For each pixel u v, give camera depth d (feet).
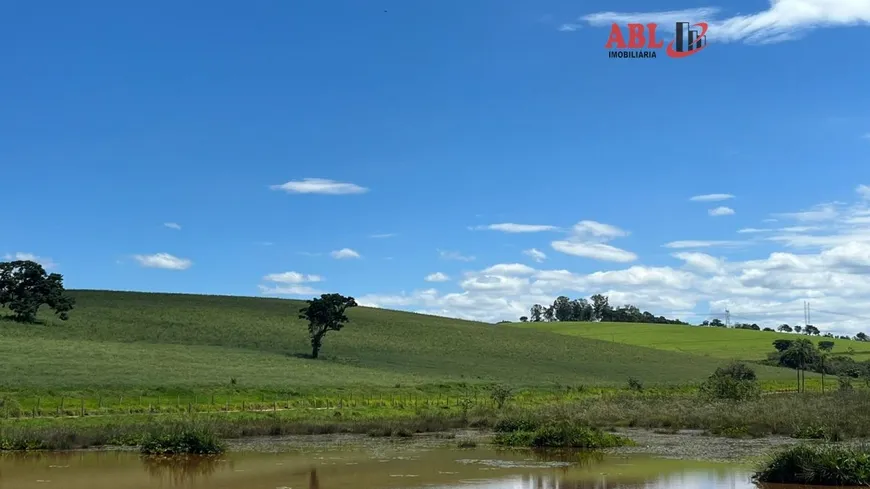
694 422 151.74
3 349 244.42
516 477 81.25
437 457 100.99
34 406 163.84
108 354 258.57
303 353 335.06
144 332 351.25
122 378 203.82
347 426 141.49
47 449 109.50
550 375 334.85
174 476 82.43
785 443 119.24
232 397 196.85
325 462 95.20
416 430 142.61
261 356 306.96
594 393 268.41
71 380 192.54
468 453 106.22
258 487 74.59
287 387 214.28
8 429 120.88
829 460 74.59
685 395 245.86
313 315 329.93
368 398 213.25
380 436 132.57
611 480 78.79
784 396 222.07
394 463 94.02
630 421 156.66
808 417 144.05
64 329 333.83
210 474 84.12
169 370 230.68
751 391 212.64
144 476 82.53
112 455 103.04
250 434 133.59
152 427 123.13
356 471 86.33
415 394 230.89
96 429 122.21
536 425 135.33
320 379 244.22
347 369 291.58
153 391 190.90
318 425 140.15
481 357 377.50
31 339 285.43
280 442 122.72
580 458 99.50
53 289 349.61
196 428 113.91
